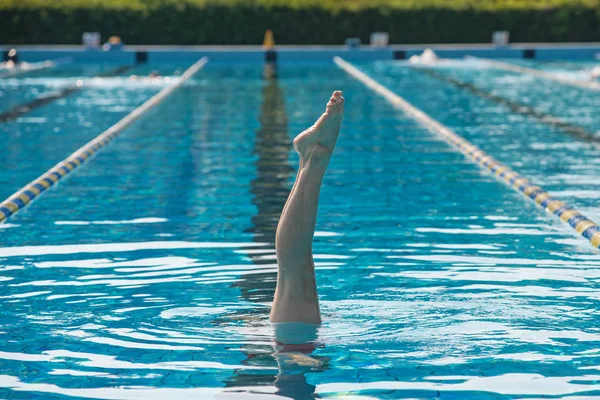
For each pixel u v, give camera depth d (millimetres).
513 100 19156
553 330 5238
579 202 8992
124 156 12031
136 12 32938
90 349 4965
